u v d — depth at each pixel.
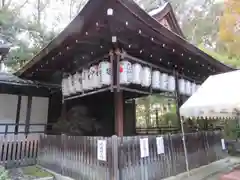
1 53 7.90
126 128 8.41
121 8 2.90
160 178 4.22
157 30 3.63
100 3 2.79
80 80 5.05
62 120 7.04
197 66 6.05
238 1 10.76
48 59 5.11
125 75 4.04
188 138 5.43
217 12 15.35
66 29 3.54
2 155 5.32
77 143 4.38
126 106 8.70
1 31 10.87
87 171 3.94
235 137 9.18
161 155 4.39
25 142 5.78
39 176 4.68
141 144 3.94
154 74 4.89
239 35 11.27
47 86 7.30
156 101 11.85
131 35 3.80
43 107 7.89
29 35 12.13
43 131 7.61
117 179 3.29
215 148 6.59
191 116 4.34
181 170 4.86
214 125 8.57
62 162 4.79
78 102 7.73
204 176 4.81
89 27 3.42
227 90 4.12
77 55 4.89
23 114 7.54
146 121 12.88
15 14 11.66
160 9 6.47
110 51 4.08
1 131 6.97
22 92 7.36
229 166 5.91
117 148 3.44
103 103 8.08
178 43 4.24
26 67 5.96
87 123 7.48
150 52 4.73
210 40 15.61
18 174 4.83
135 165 3.71
